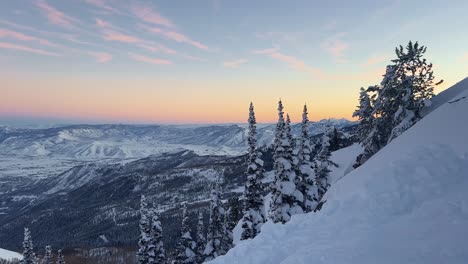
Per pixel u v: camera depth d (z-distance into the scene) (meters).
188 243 43.84
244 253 14.23
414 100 40.31
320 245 11.94
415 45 40.59
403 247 9.88
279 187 32.97
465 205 11.61
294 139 34.28
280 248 13.29
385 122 43.81
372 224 12.86
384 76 43.69
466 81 40.09
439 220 11.16
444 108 23.22
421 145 18.47
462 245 8.99
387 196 14.61
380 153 23.56
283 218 32.62
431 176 15.16
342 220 14.20
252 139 36.47
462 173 14.90
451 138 18.33
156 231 44.75
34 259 53.09
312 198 35.91
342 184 22.44
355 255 10.12
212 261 15.08
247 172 36.75
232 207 62.78
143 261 43.88
